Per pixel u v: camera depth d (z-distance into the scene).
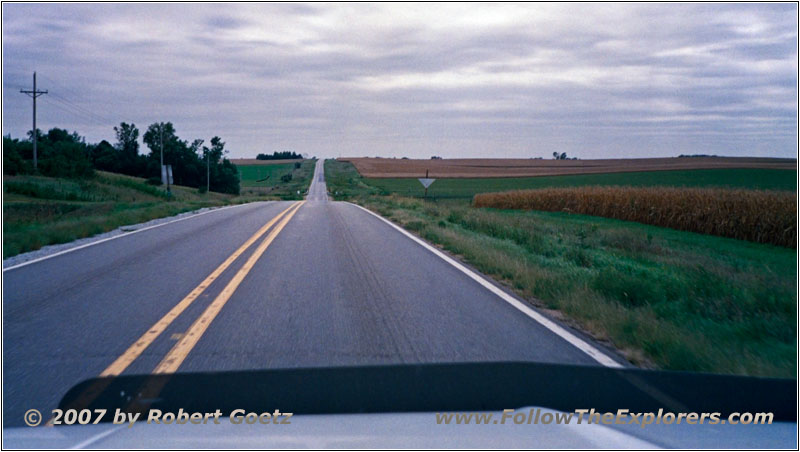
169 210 30.20
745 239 25.14
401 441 3.00
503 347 6.40
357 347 6.34
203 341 6.57
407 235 19.06
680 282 9.84
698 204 27.61
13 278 10.72
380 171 154.25
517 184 98.31
